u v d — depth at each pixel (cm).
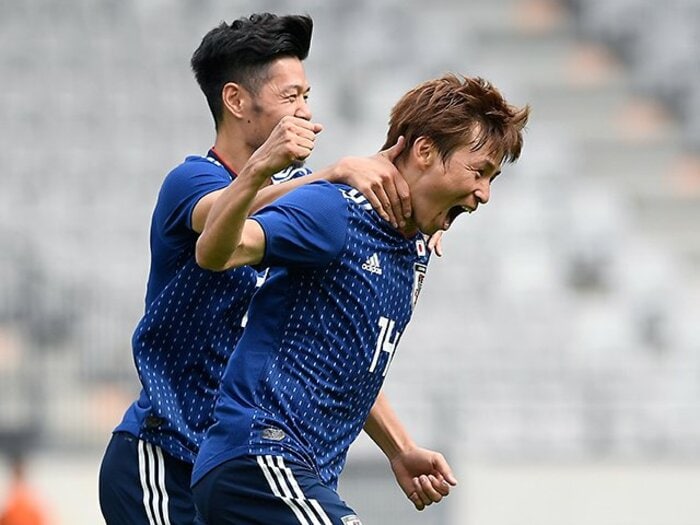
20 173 5884
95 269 5288
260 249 1210
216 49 1461
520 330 5391
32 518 3959
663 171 7050
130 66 6500
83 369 4694
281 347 1259
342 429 1298
